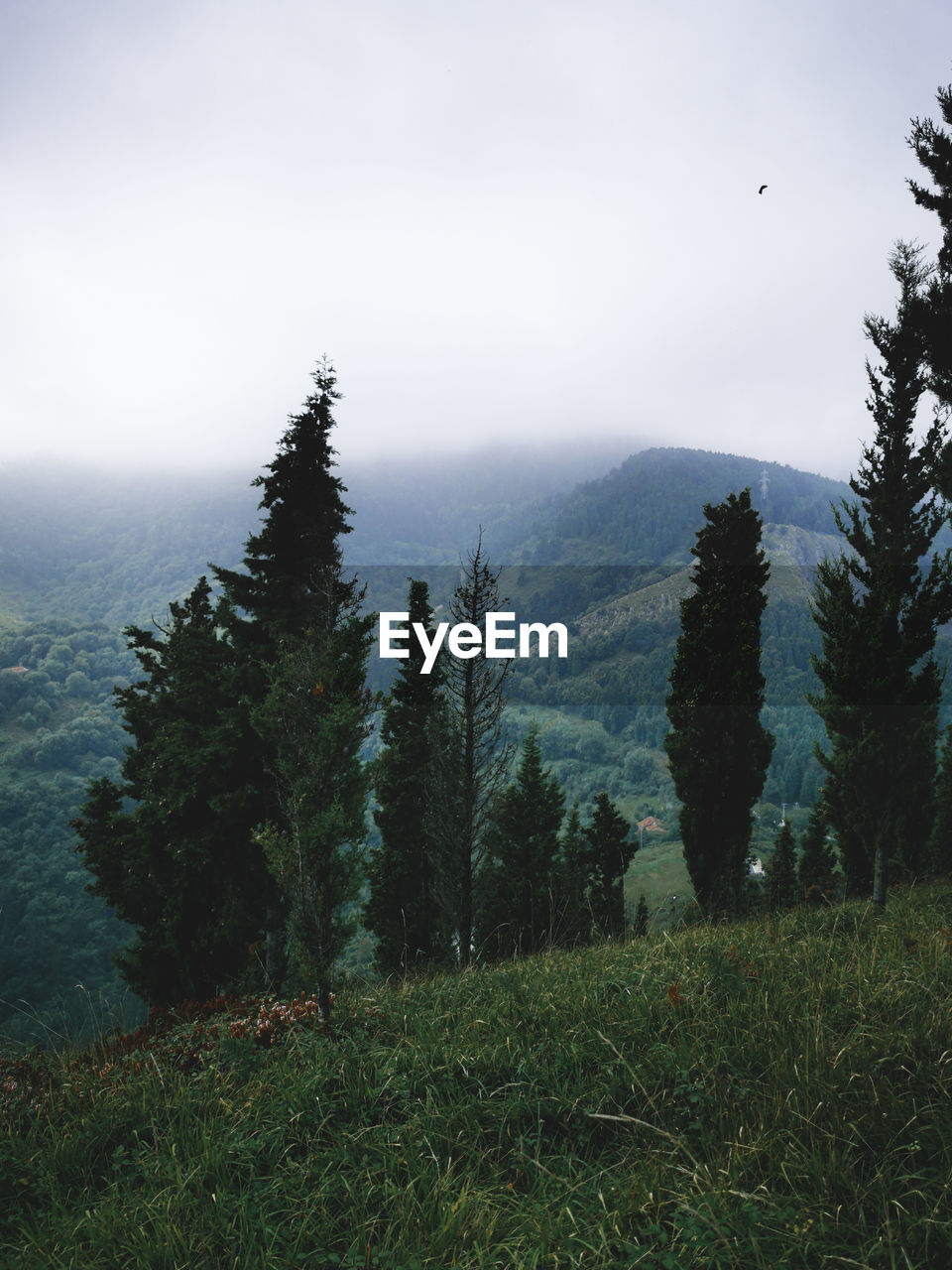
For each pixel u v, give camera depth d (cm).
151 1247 299
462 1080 433
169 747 1714
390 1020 563
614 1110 393
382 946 1959
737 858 1526
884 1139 334
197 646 1817
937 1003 452
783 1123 352
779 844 2486
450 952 1634
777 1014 464
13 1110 445
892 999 466
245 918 1596
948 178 1051
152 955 1691
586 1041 462
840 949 608
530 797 2414
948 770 1833
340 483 1962
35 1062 543
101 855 1873
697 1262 268
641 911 1455
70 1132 410
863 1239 279
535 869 2314
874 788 893
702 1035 452
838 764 1269
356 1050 480
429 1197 323
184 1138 386
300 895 620
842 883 1717
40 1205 356
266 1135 379
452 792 1719
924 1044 407
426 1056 462
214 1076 470
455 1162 360
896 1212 291
